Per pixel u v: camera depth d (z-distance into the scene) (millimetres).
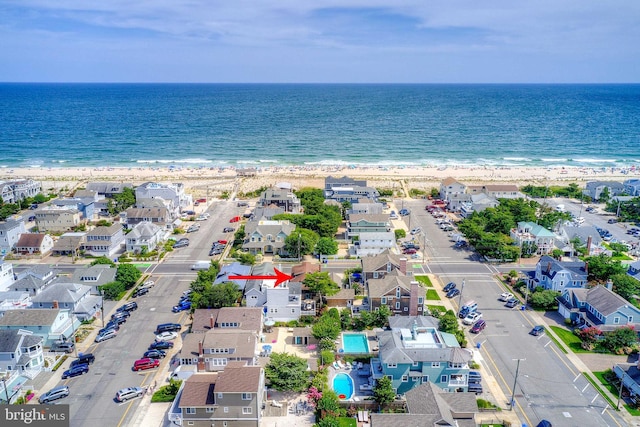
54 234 157875
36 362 84750
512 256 133500
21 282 111688
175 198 176875
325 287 104562
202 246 147125
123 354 90125
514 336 96312
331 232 152250
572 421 72188
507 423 70562
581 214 179500
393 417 63250
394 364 77125
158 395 77562
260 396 72312
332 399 73562
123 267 118438
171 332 96375
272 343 93688
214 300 101250
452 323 93188
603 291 100812
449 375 77688
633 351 89562
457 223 169125
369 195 187250
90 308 102875
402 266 114312
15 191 190875
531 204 177750
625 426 71188
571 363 87125
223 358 82000
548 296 106750
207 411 69750
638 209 175125
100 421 72375
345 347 91250
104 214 178375
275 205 173000
